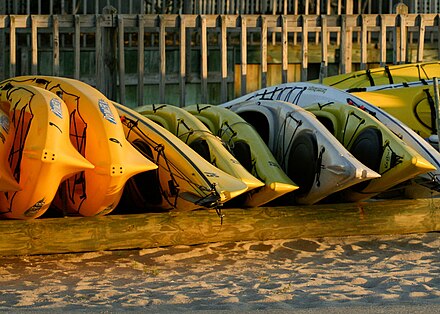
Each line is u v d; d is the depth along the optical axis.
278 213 12.23
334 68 23.25
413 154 12.04
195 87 22.03
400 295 9.06
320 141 12.21
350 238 12.50
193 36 22.22
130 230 11.50
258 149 12.38
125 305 8.50
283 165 12.92
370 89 16.48
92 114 11.09
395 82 17.52
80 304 8.56
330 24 18.83
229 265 10.80
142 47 17.84
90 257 11.16
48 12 23.38
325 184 12.10
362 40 18.92
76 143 11.13
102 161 10.88
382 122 13.40
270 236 12.23
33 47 17.48
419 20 19.22
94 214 11.34
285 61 18.45
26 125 10.65
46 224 11.16
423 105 15.93
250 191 12.02
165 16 17.92
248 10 23.31
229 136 12.84
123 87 17.70
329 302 8.65
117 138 10.99
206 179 11.33
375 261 11.11
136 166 10.97
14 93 11.10
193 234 11.80
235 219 12.00
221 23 18.12
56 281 9.83
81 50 21.94
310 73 23.23
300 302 8.67
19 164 10.61
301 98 15.40
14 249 11.06
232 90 22.42
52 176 10.55
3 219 11.21
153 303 8.59
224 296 8.97
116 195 11.12
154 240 11.62
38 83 11.73
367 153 12.51
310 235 12.41
